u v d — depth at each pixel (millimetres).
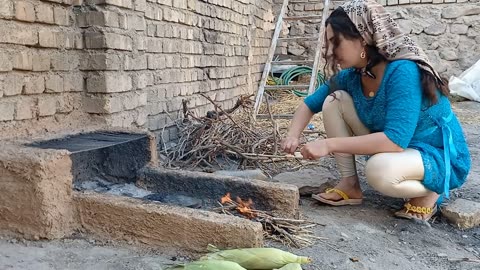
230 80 6445
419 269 2338
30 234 2312
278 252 2107
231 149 4188
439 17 9203
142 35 3783
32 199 2291
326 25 2703
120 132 3158
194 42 5145
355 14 2602
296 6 9695
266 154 4316
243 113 5566
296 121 3133
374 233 2709
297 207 2781
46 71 3049
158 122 4355
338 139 2645
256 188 2803
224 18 6055
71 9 3279
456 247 2633
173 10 4574
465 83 8344
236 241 2209
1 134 2734
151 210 2320
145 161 3096
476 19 9055
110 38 3328
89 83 3352
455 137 2873
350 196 3100
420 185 2756
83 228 2422
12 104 2803
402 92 2609
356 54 2670
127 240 2361
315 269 2227
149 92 4191
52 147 2643
